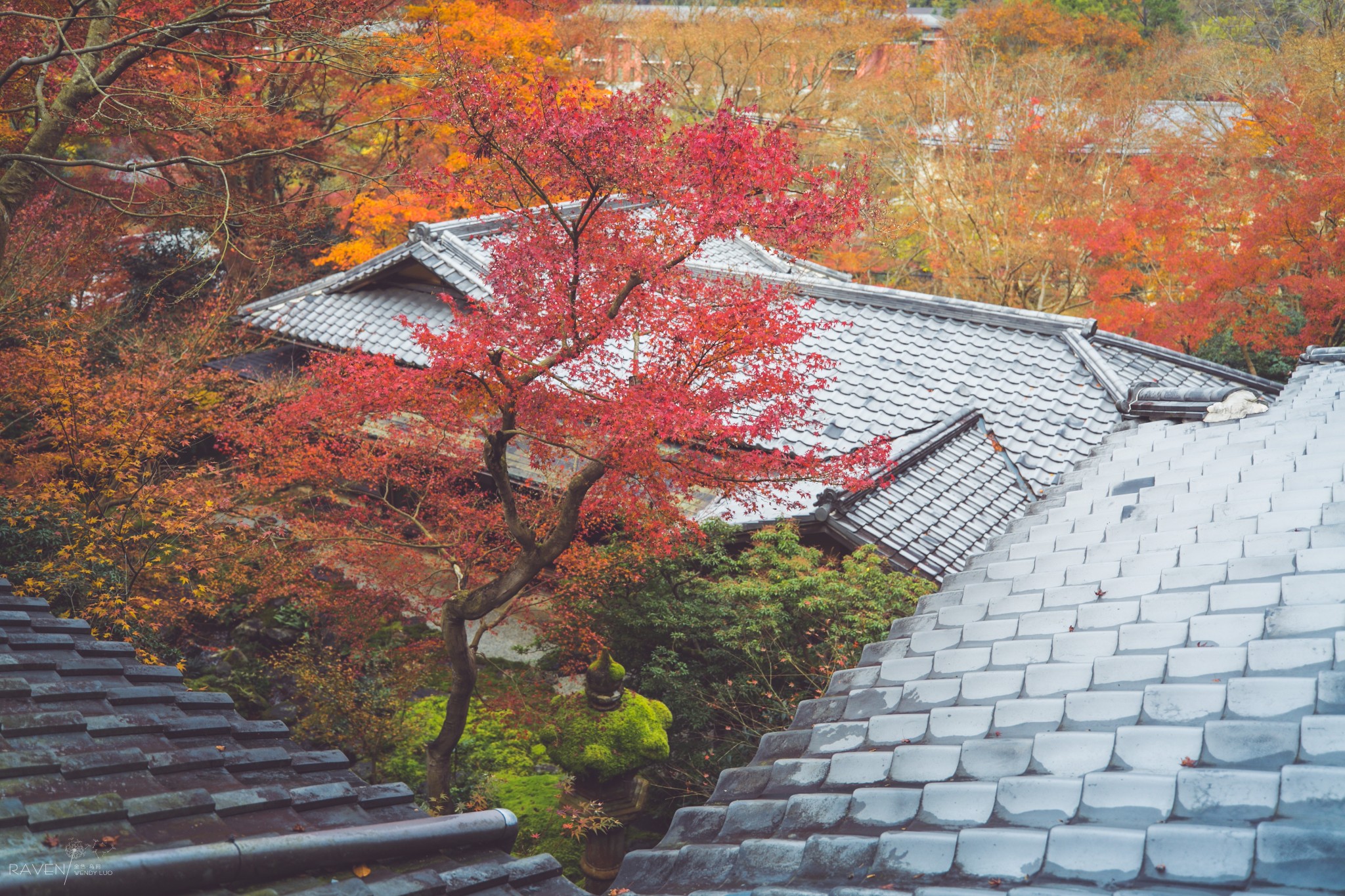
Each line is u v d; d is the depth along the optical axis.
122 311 16.95
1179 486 5.83
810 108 24.97
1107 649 3.93
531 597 10.18
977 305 14.62
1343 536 4.24
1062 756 3.30
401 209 17.27
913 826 3.26
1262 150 17.30
